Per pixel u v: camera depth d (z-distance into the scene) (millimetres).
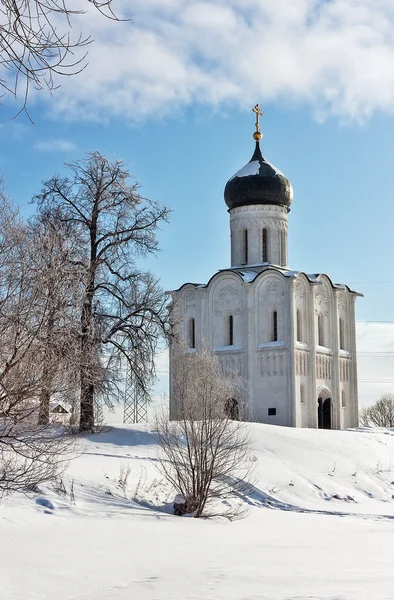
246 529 23391
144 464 33344
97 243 41156
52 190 41562
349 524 26672
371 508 32844
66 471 28844
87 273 28688
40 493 25516
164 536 19750
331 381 59844
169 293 61500
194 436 27547
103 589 11383
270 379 55625
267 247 61344
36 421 18156
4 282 16422
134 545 17438
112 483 28797
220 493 28547
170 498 29078
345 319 63375
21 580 12312
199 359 36656
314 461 39312
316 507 32000
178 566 13539
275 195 61500
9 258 16594
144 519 24344
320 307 60125
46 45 6379
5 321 16359
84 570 13312
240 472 34281
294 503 32375
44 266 16969
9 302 16406
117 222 41594
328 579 10867
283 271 59250
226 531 22188
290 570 12320
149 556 15312
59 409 21609
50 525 21406
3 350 16484
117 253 41094
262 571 12211
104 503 26219
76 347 18859
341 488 35844
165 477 29312
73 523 22125
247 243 61719
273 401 55281
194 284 60688
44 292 16828
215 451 27344
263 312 56875
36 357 16938
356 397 62688
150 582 11602
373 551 16453
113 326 40375
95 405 40219
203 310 59531
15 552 15859
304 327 57469
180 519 25281
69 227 37562
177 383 33781
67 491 26438
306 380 56656
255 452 38938
